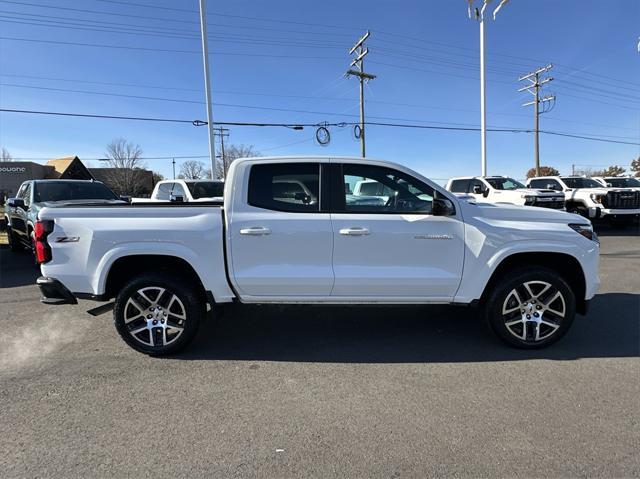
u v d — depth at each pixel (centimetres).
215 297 430
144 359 432
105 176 7144
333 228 424
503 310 434
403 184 440
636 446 284
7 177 5806
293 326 525
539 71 3441
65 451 285
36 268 920
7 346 469
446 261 430
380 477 258
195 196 1207
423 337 484
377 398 351
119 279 451
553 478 256
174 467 269
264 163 437
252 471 265
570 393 354
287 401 348
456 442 291
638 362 412
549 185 1692
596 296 647
